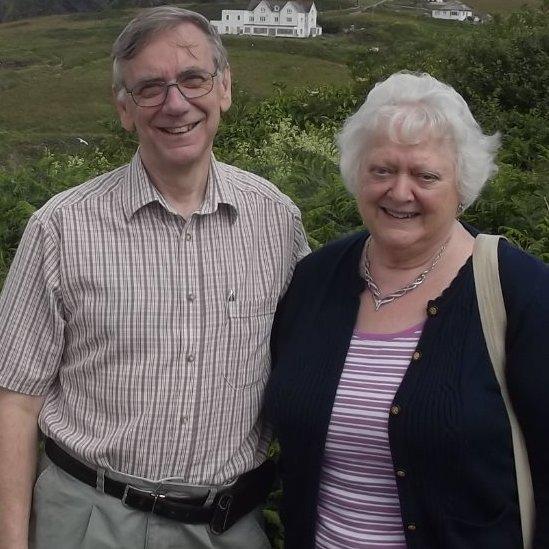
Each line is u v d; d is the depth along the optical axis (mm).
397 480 2750
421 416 2672
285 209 3201
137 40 2932
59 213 2908
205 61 2957
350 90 15523
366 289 2973
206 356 2938
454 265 2855
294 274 3189
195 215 2971
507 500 2715
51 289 2904
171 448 2922
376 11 100438
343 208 6453
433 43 16812
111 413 2930
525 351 2627
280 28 98312
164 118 2932
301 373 2932
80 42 82688
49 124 41781
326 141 11438
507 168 8438
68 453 3006
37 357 2963
